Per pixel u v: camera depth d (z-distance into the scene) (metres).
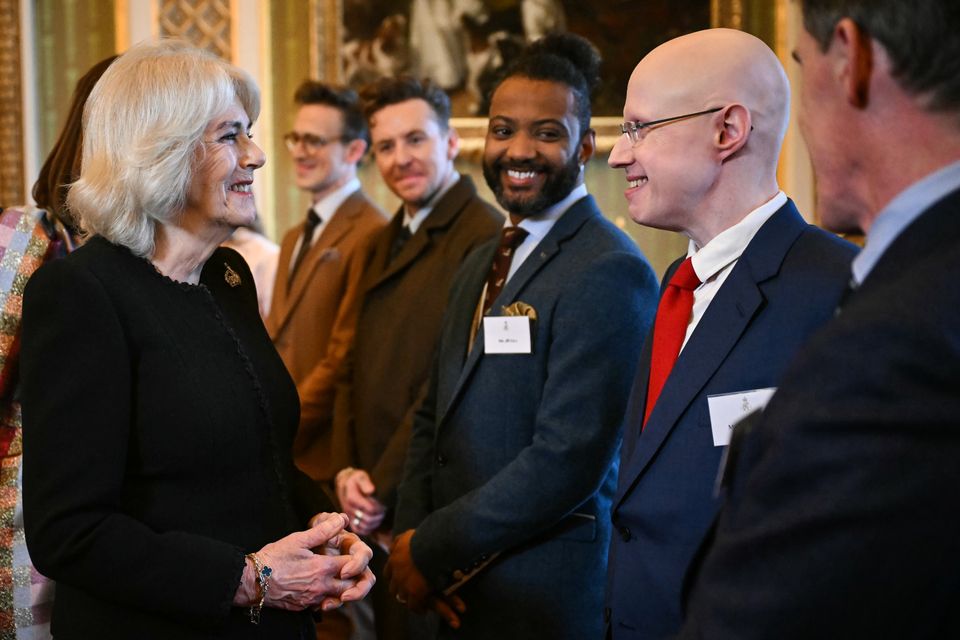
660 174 1.65
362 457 3.12
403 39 5.58
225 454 1.65
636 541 1.64
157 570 1.52
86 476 1.51
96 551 1.50
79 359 1.54
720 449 1.54
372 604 3.02
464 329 2.43
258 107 1.87
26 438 1.54
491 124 2.39
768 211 1.63
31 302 1.58
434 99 3.51
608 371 2.09
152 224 1.68
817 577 0.81
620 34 5.45
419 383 3.04
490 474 2.21
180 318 1.68
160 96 1.66
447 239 3.13
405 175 3.43
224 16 5.66
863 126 0.94
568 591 2.14
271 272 4.39
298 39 5.68
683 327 1.70
